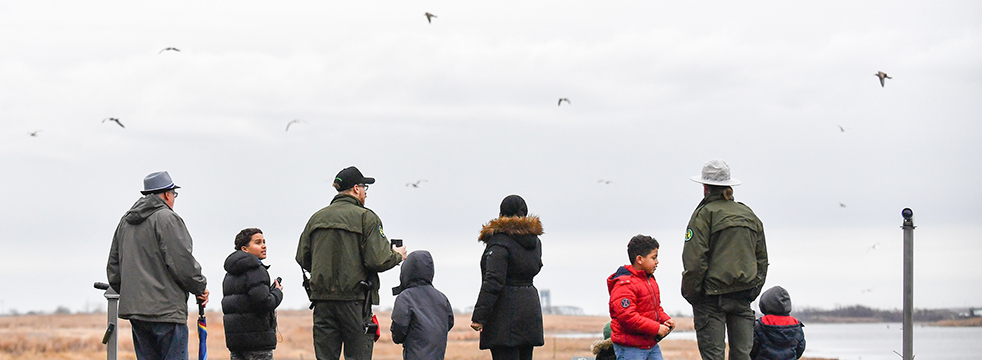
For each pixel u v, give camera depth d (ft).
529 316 30.09
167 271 28.27
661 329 27.04
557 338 130.21
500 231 29.99
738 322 30.09
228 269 31.53
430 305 29.86
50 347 113.80
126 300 28.02
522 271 29.99
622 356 27.50
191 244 28.50
